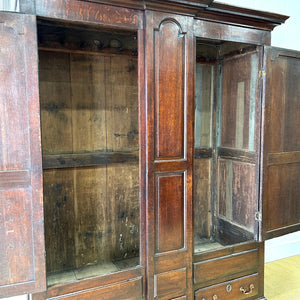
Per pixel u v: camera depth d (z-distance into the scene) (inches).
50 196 77.9
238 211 86.3
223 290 74.5
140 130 62.7
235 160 87.1
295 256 120.8
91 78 80.8
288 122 80.5
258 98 76.5
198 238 98.0
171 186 66.0
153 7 60.9
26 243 54.4
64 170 79.5
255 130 78.1
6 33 50.9
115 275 62.2
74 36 76.6
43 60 74.8
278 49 76.4
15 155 52.9
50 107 76.5
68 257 81.3
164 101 63.9
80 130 80.5
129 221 89.1
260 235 77.7
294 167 83.0
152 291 65.0
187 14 64.6
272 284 97.7
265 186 77.4
